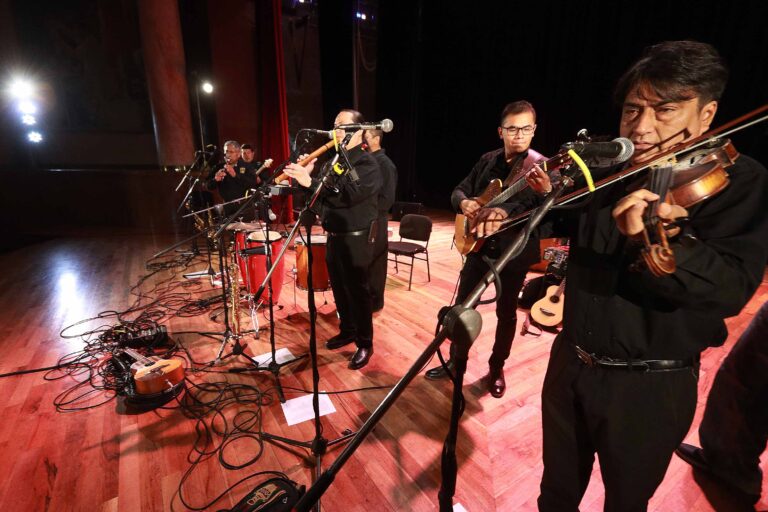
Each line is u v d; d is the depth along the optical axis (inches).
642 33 202.8
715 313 29.2
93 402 90.4
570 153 32.8
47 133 295.4
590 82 229.1
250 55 293.6
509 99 278.7
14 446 76.9
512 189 63.4
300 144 71.9
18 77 279.1
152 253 215.9
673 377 35.9
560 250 124.5
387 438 79.4
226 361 107.0
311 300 62.9
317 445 68.2
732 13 174.6
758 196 28.9
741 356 63.8
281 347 114.9
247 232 132.1
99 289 161.5
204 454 75.3
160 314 136.9
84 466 72.4
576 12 230.2
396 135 366.9
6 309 141.5
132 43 295.9
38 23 276.5
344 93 343.6
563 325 42.7
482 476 70.6
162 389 89.4
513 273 80.7
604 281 36.7
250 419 84.9
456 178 340.5
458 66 313.4
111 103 302.8
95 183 279.4
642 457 37.3
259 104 303.0
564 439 42.8
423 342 118.6
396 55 345.4
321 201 90.7
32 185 277.4
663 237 25.9
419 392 94.1
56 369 103.5
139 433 80.7
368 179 88.5
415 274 182.2
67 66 288.0
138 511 63.8
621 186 36.0
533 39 255.9
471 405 89.6
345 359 108.7
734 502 65.2
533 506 65.1
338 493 66.8
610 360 37.4
